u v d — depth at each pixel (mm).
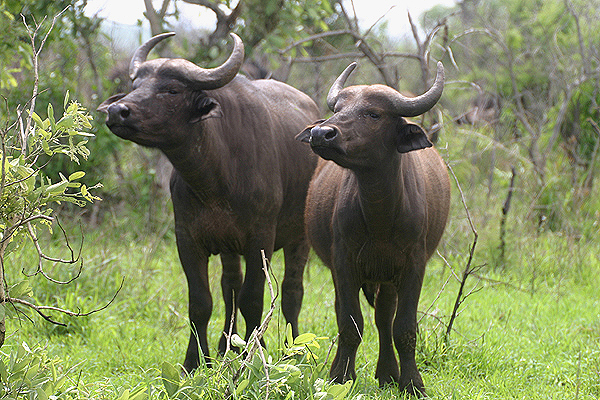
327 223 18297
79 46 35844
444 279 28281
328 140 14820
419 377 16875
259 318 19828
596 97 41375
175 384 13508
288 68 36500
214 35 36188
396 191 16125
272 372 13125
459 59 55031
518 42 51219
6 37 27922
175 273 27328
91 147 35219
